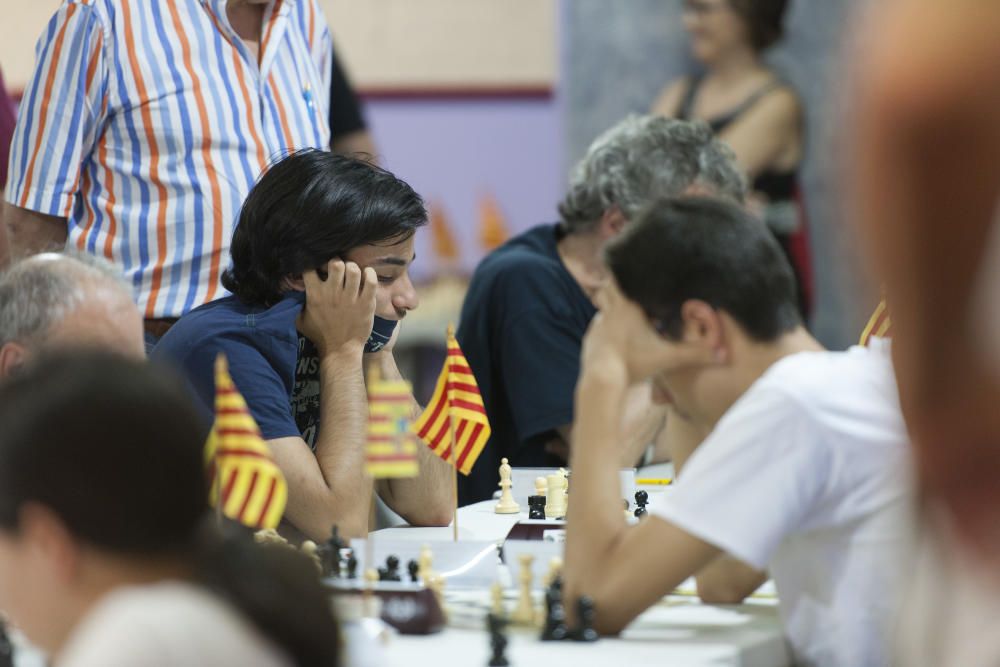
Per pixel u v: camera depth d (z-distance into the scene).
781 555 3.77
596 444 3.82
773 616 4.02
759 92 13.43
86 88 6.59
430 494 5.89
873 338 4.14
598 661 3.37
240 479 3.55
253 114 6.89
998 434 0.66
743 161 13.38
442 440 5.26
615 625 3.68
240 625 1.65
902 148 0.61
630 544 3.65
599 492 3.76
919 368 0.66
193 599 1.64
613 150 7.34
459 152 14.67
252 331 5.36
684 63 13.83
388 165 14.66
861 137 0.63
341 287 5.43
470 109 14.59
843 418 3.59
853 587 3.63
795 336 3.88
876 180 0.63
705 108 13.75
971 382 0.65
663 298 3.80
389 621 3.69
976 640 0.80
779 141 13.30
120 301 4.37
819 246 13.27
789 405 3.58
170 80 6.70
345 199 5.47
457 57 14.52
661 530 3.60
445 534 5.62
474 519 6.13
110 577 2.03
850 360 3.78
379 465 3.70
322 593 1.75
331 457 5.32
